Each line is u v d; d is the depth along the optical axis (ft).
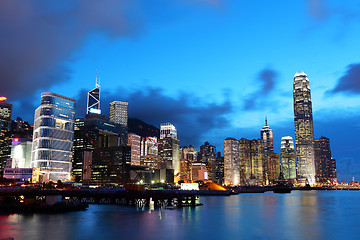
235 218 385.09
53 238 256.52
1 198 497.05
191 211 451.94
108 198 583.58
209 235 271.90
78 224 320.50
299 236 270.67
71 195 592.60
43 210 420.36
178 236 266.36
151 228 301.84
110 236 263.70
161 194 538.47
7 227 302.45
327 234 279.69
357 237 267.80
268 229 304.50
